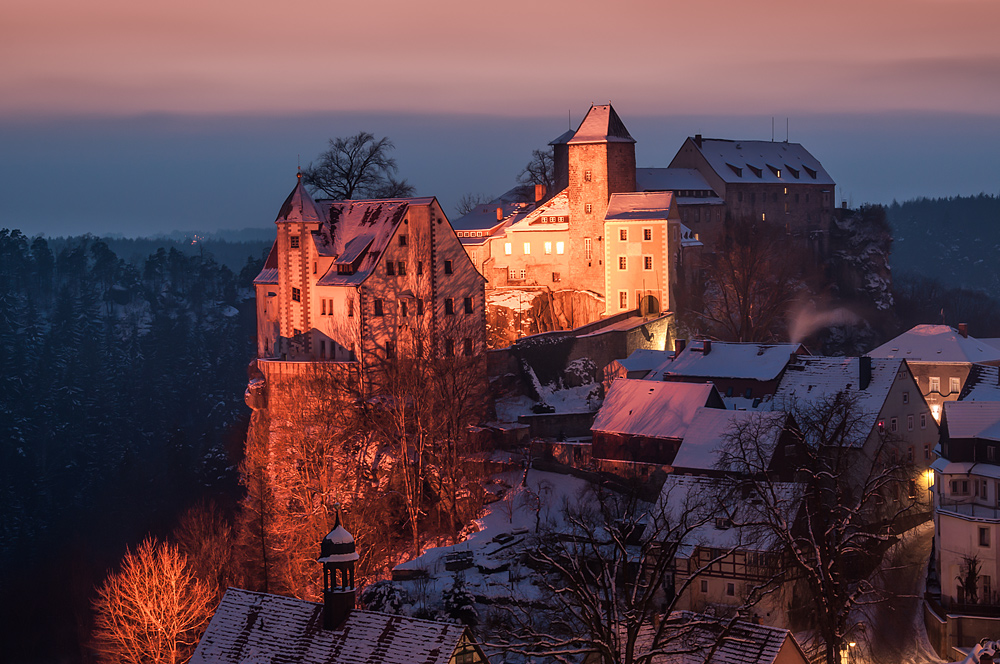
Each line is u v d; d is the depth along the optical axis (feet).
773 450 229.25
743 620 142.51
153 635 208.13
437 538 256.93
